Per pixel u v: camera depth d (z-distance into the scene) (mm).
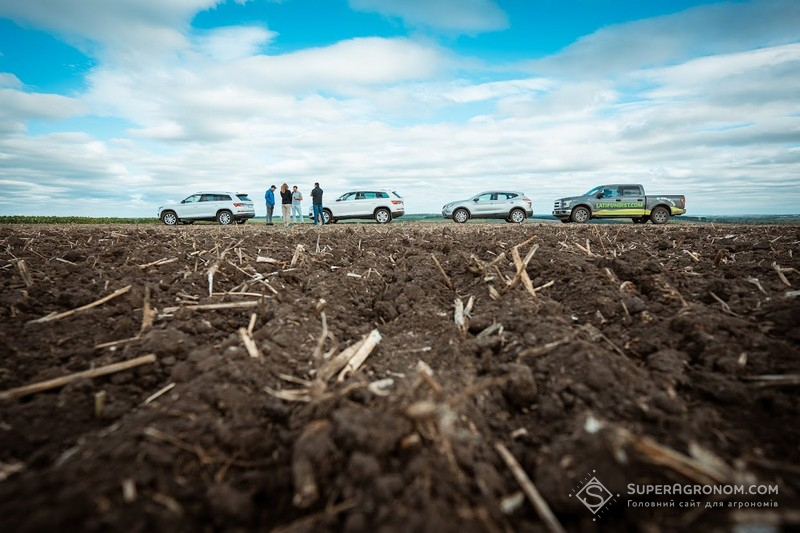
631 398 2357
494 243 6965
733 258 5477
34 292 4078
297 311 3744
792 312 3086
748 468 1885
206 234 9609
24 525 1526
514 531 1715
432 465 1868
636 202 20797
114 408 2436
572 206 21062
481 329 3492
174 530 1643
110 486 1726
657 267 4602
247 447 2135
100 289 4223
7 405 2418
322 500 1823
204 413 2266
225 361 2785
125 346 3098
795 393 2346
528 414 2455
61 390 2576
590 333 3207
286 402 2506
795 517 1519
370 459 1847
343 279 4930
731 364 2617
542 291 4445
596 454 1832
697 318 3068
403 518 1625
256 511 1861
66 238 7387
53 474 1764
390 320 4117
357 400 2463
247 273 5070
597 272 4629
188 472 1942
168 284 4586
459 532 1607
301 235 9102
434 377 2686
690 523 1656
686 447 1987
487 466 1942
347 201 23000
